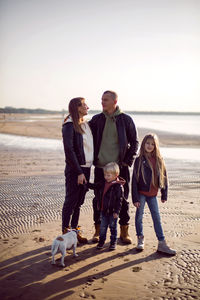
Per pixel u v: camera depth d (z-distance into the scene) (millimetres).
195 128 48125
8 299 2740
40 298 2766
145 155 3971
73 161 3844
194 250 3857
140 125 55938
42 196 6637
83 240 4160
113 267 3400
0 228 4645
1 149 15953
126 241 4176
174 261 3551
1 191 7051
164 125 59375
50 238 4234
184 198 6566
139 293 2857
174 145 21078
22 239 4195
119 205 3820
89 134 4086
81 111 3979
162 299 2758
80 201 4172
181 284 3020
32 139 23047
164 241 3797
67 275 3205
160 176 3906
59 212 5500
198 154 15430
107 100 4055
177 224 4887
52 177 8766
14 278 3131
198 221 5031
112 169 3795
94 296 2805
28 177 8727
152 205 3930
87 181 4125
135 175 3961
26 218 5141
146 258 3646
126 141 4125
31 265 3428
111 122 4137
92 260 3588
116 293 2857
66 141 3854
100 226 4004
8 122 52062
